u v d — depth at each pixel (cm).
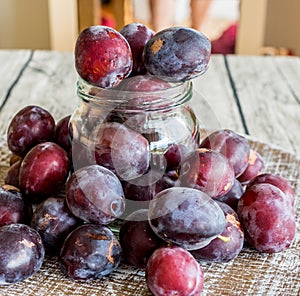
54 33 110
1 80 74
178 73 37
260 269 39
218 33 124
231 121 65
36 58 80
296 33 125
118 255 37
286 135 62
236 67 80
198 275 35
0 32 131
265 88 74
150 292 37
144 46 38
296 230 43
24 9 128
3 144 55
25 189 41
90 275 37
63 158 41
